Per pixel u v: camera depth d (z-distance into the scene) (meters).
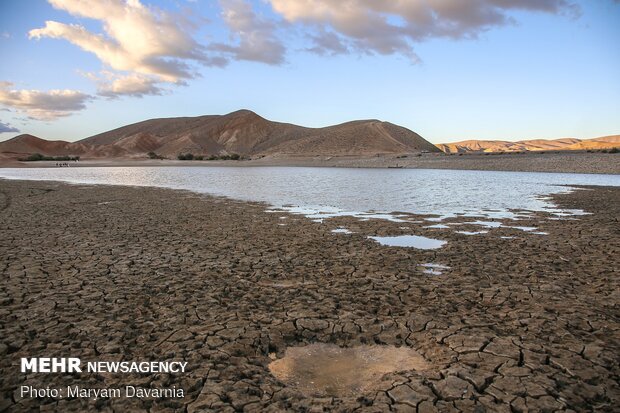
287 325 5.58
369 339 5.25
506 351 4.77
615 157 42.59
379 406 3.83
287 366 4.67
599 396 3.95
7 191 25.67
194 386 4.17
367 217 14.96
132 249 9.90
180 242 10.71
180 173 49.16
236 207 17.80
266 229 12.59
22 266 8.36
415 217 14.93
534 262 8.66
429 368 4.54
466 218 14.61
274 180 34.91
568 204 17.98
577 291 6.86
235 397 3.99
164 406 3.88
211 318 5.82
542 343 4.97
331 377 4.45
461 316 5.86
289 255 9.38
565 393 3.98
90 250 9.77
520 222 13.65
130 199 20.98
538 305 6.21
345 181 32.84
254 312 6.04
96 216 15.18
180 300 6.50
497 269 8.19
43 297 6.62
